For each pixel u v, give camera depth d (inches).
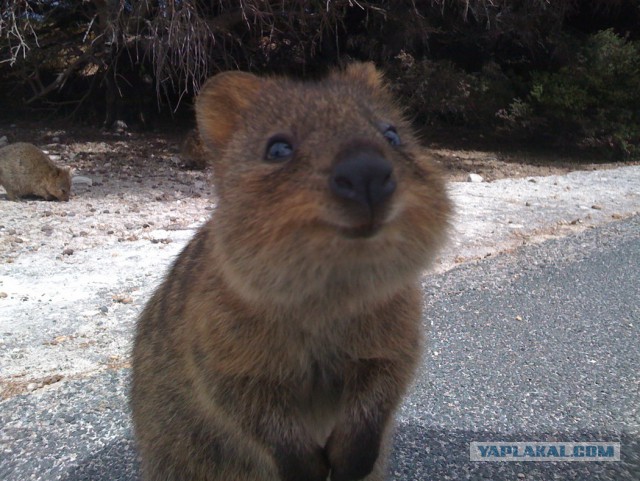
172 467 11.2
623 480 11.7
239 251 8.0
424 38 58.5
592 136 61.9
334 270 7.7
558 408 14.3
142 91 69.2
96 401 14.2
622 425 13.6
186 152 48.3
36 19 61.9
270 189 7.7
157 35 51.4
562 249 27.1
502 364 16.5
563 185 45.2
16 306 20.1
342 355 9.5
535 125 64.1
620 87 60.4
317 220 7.2
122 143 59.9
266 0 53.1
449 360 16.6
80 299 20.7
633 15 67.6
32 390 14.7
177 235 28.6
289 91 9.4
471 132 72.1
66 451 12.4
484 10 56.7
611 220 33.5
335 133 7.7
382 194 7.0
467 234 29.5
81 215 32.6
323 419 10.5
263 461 10.4
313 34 60.5
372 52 60.5
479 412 14.1
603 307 20.6
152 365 11.4
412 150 9.1
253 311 8.7
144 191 39.3
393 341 9.4
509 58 66.8
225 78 10.1
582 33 65.0
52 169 35.9
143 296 21.0
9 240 27.3
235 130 9.9
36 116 72.1
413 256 8.0
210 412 9.9
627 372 16.1
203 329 9.3
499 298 21.2
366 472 9.5
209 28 51.5
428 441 12.9
